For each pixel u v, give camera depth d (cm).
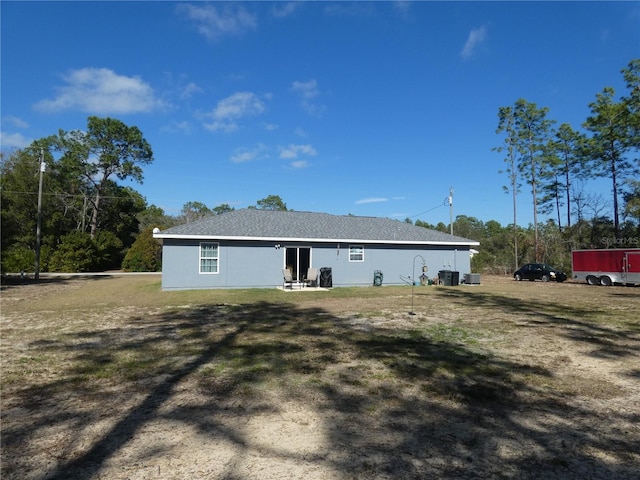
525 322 995
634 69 3241
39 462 322
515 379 544
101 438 366
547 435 377
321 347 725
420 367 599
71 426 392
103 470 310
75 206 4706
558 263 3450
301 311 1177
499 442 362
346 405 450
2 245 2797
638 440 368
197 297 1536
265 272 2012
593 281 2427
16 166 4122
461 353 684
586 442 363
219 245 1939
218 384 520
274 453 339
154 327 916
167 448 347
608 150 3603
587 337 816
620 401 468
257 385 517
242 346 731
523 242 3919
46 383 522
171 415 420
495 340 787
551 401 466
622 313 1158
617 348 723
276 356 661
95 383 523
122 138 4700
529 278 2841
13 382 525
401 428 391
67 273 3500
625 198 3500
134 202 5047
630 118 3275
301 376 555
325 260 2130
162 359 641
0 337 805
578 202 3944
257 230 2069
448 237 2481
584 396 483
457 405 452
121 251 4531
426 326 938
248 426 394
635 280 2208
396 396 479
